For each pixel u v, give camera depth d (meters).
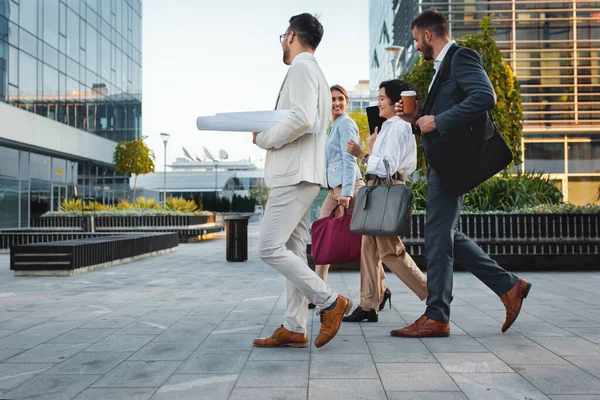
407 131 4.30
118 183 36.19
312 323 4.43
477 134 3.62
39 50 25.61
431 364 3.08
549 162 25.62
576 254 8.63
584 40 25.45
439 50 3.84
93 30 32.06
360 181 5.26
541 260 8.66
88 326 4.40
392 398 2.51
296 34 3.53
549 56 25.64
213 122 3.38
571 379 2.76
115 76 35.56
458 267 8.73
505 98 13.20
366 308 4.43
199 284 7.22
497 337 3.77
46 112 26.19
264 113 3.35
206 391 2.65
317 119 3.39
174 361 3.24
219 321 4.55
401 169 4.30
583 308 5.03
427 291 4.02
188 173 75.69
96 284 7.32
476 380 2.76
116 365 3.17
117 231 18.72
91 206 21.83
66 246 8.41
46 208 27.56
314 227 4.32
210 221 22.39
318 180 3.39
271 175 3.40
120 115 36.44
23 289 6.87
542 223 8.80
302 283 3.34
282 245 3.37
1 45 22.41
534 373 2.87
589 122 25.45
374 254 4.41
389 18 45.81
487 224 8.85
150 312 5.06
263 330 4.14
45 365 3.20
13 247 8.41
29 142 24.45
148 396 2.59
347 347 3.53
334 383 2.75
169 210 21.92
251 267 9.68
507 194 9.85
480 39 13.34
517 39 25.83
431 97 3.83
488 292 6.20
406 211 3.88
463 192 3.68
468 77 3.59
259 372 2.96
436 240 3.83
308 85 3.24
